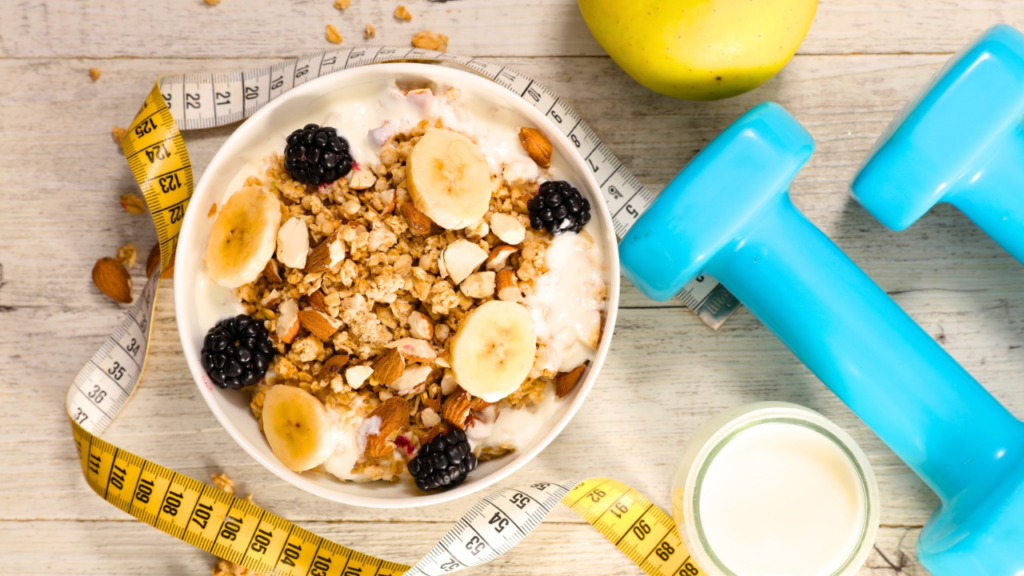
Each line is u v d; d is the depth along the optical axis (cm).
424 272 61
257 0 65
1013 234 62
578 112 65
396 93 61
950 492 61
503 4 65
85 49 65
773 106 60
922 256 65
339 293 61
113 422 65
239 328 60
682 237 59
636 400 65
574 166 61
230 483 65
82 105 65
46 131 65
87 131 65
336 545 64
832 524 63
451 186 60
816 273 61
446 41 65
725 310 65
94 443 62
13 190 65
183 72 65
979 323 65
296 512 65
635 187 65
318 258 60
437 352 61
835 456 63
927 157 59
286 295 61
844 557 63
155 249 65
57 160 65
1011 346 65
